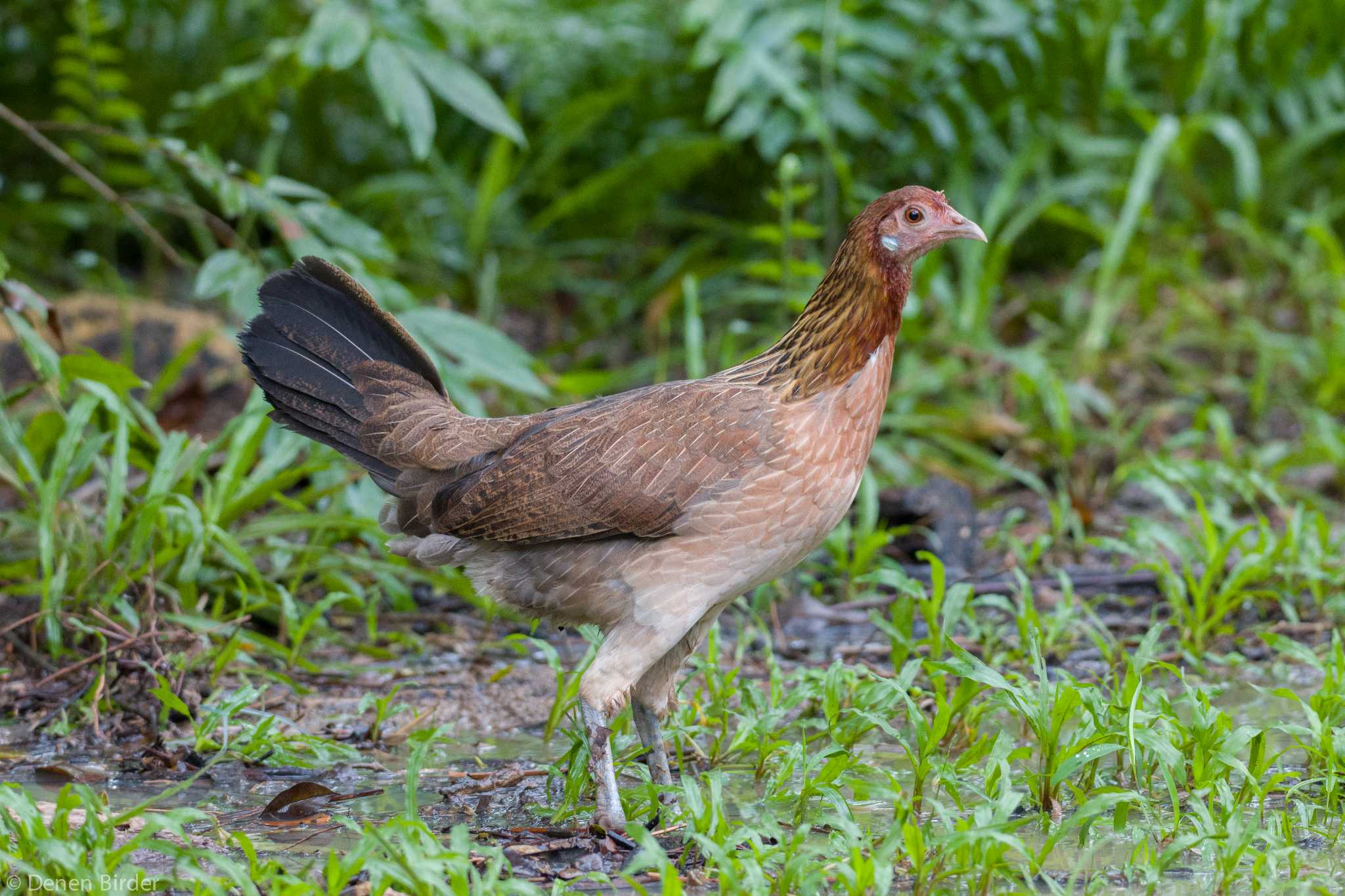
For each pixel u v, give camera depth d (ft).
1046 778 23.25
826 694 25.75
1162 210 62.80
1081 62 52.21
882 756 26.81
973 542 39.17
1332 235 58.59
